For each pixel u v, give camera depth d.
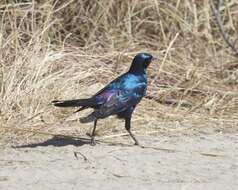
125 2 20.41
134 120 16.14
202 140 15.02
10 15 19.03
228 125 16.31
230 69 19.67
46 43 18.58
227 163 13.30
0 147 13.96
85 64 18.38
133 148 14.19
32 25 18.97
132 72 14.44
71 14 20.22
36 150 13.77
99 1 20.31
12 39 17.97
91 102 13.87
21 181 11.75
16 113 15.73
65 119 15.86
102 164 12.92
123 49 19.78
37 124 15.48
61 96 16.48
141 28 20.55
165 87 18.25
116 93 14.02
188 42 20.38
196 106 17.36
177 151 14.05
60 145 14.21
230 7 21.52
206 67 19.64
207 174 12.53
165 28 20.64
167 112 16.84
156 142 14.73
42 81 16.52
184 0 20.86
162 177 12.26
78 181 11.83
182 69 19.12
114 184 11.72
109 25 20.30
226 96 18.00
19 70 16.69
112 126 15.66
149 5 20.55
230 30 21.27
